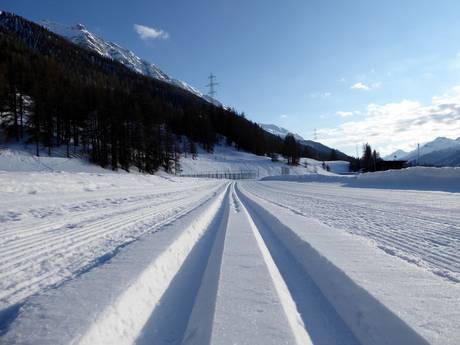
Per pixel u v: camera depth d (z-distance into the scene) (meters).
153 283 3.38
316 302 3.07
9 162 33.03
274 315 2.50
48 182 13.52
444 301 2.60
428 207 10.27
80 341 1.99
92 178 18.16
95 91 53.22
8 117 47.59
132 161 52.50
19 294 2.92
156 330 2.53
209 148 119.62
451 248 4.89
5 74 47.47
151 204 11.10
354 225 7.15
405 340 2.16
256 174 101.31
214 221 8.44
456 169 20.38
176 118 121.88
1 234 5.42
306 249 4.70
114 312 2.47
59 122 47.47
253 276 3.46
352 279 3.13
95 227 6.34
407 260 4.20
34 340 1.98
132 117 50.75
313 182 37.25
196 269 4.13
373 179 26.67
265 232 6.87
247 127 144.12
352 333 2.47
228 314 2.52
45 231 5.82
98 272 3.34
